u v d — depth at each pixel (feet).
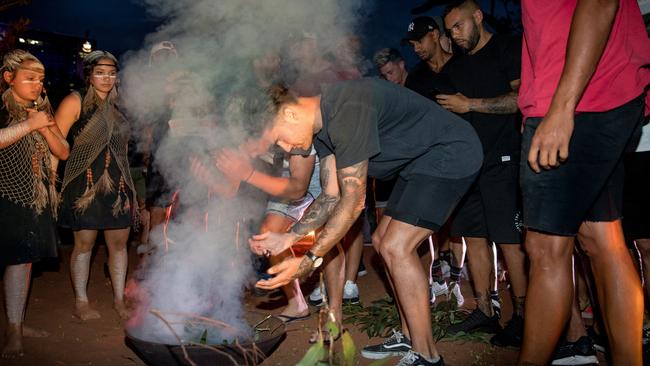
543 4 7.92
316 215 9.84
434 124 9.98
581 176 7.58
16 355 11.19
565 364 10.48
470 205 12.73
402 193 10.39
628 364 7.89
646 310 11.60
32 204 11.26
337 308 12.50
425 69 16.14
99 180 13.08
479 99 12.36
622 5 7.78
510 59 12.41
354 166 8.87
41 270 18.98
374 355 11.21
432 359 10.15
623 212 10.72
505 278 16.97
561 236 7.81
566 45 7.62
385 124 9.69
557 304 7.83
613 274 8.02
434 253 17.95
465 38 12.78
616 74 7.57
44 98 11.83
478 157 10.24
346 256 15.19
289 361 11.07
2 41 22.38
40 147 11.53
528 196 7.91
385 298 14.44
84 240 13.48
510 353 11.41
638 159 10.50
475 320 12.54
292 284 13.60
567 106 7.27
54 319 13.67
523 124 8.30
